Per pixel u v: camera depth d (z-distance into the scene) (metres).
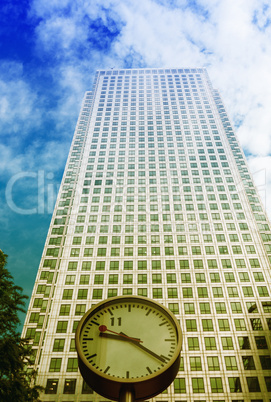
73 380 43.69
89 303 51.94
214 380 44.09
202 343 47.62
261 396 42.59
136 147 79.38
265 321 49.81
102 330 7.57
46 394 42.38
